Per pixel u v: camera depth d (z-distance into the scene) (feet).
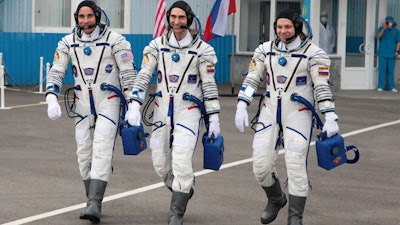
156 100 45.39
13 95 113.19
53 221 46.78
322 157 42.98
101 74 46.83
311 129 43.88
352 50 132.98
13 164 63.57
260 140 43.83
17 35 126.31
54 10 129.80
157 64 45.47
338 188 57.06
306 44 43.21
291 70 43.14
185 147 43.80
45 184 56.59
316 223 47.44
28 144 72.95
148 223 46.75
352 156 70.28
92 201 45.80
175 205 43.65
